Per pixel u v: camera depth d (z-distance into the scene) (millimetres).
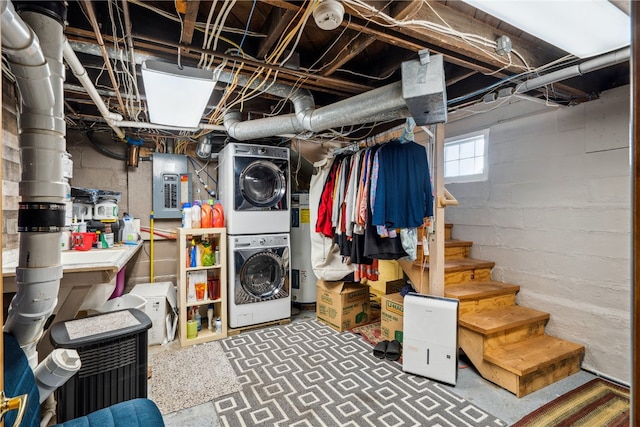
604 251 2482
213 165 4172
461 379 2443
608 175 2461
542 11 1369
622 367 2385
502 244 3199
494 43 1761
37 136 1315
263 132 2834
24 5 1246
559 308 2750
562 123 2729
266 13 1730
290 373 2488
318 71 2066
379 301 4258
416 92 1791
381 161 2566
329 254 3506
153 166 3789
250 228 3404
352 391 2262
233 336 3217
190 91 2018
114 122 2783
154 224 3857
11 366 1074
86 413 1620
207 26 1507
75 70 1794
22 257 1335
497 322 2564
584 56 1744
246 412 2033
